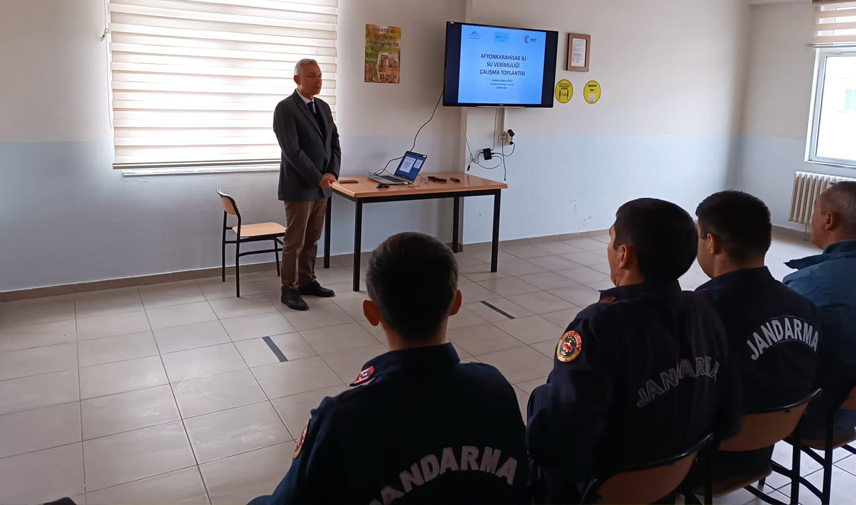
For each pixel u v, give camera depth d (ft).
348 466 3.36
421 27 17.21
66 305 13.53
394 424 3.41
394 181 15.90
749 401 5.69
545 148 19.83
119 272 14.65
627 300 4.77
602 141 20.84
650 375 4.58
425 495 3.43
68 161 13.62
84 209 13.99
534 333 12.91
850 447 7.47
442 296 3.55
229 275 15.94
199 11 14.14
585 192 21.01
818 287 6.39
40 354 11.14
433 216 18.76
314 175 13.37
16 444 8.43
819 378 6.36
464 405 3.54
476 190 16.06
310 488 3.42
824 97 21.21
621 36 20.22
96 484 7.65
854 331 6.18
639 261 4.77
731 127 23.61
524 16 18.34
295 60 15.49
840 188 6.58
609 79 20.40
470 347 12.12
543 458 4.71
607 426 4.72
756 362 5.65
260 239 14.07
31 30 12.80
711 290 5.86
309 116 13.71
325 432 3.40
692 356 4.74
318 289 14.64
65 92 13.32
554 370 4.75
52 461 8.08
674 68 21.62
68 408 9.39
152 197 14.66
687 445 4.84
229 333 12.35
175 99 14.28
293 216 13.65
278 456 8.37
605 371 4.50
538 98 18.69
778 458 8.60
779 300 5.76
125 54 13.57
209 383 10.30
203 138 14.80
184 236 15.23
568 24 19.13
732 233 5.73
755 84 23.08
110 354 11.25
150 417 9.22
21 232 13.47
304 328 12.72
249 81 15.03
